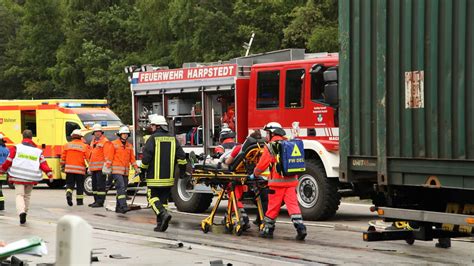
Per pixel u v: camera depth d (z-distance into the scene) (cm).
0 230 1588
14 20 6662
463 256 1251
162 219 1580
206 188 1859
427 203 1186
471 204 1130
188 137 2045
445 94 1073
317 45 3584
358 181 1235
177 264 1154
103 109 3023
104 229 1634
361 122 1212
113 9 5466
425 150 1105
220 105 1969
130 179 2234
